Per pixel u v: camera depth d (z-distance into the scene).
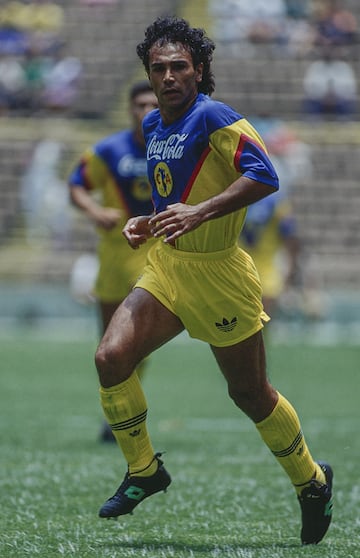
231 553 14.28
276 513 18.05
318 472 15.35
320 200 79.56
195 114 14.70
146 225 15.42
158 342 14.99
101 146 27.98
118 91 87.94
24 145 81.88
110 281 27.38
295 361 54.03
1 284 75.19
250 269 15.20
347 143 81.75
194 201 14.88
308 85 84.81
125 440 14.95
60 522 16.89
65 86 86.94
